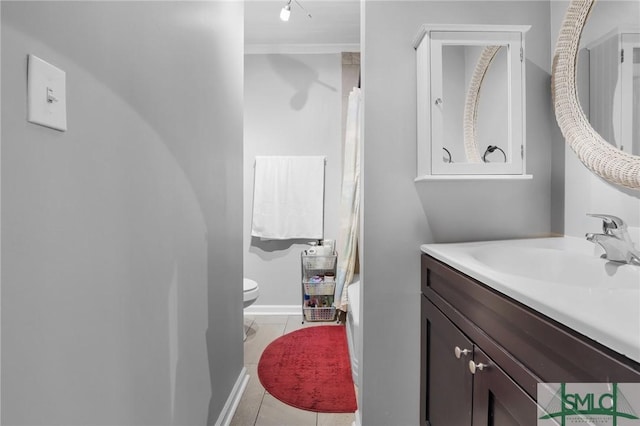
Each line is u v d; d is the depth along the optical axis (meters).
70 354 0.67
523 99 1.40
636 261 1.05
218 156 1.67
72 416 0.68
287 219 3.37
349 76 3.40
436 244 1.52
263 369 2.35
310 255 3.23
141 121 0.94
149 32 0.99
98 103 0.75
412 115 1.56
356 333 2.09
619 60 1.18
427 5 1.54
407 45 1.55
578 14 1.36
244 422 1.81
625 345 0.53
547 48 1.55
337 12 2.84
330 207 3.42
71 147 0.67
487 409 0.96
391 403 1.61
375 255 1.58
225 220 1.80
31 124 0.58
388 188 1.57
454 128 1.42
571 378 0.65
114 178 0.81
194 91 1.35
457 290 1.17
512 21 1.55
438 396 1.37
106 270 0.78
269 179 3.37
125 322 0.86
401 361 1.60
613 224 1.09
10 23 0.54
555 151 1.54
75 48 0.68
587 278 1.14
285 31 3.15
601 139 1.25
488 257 1.31
